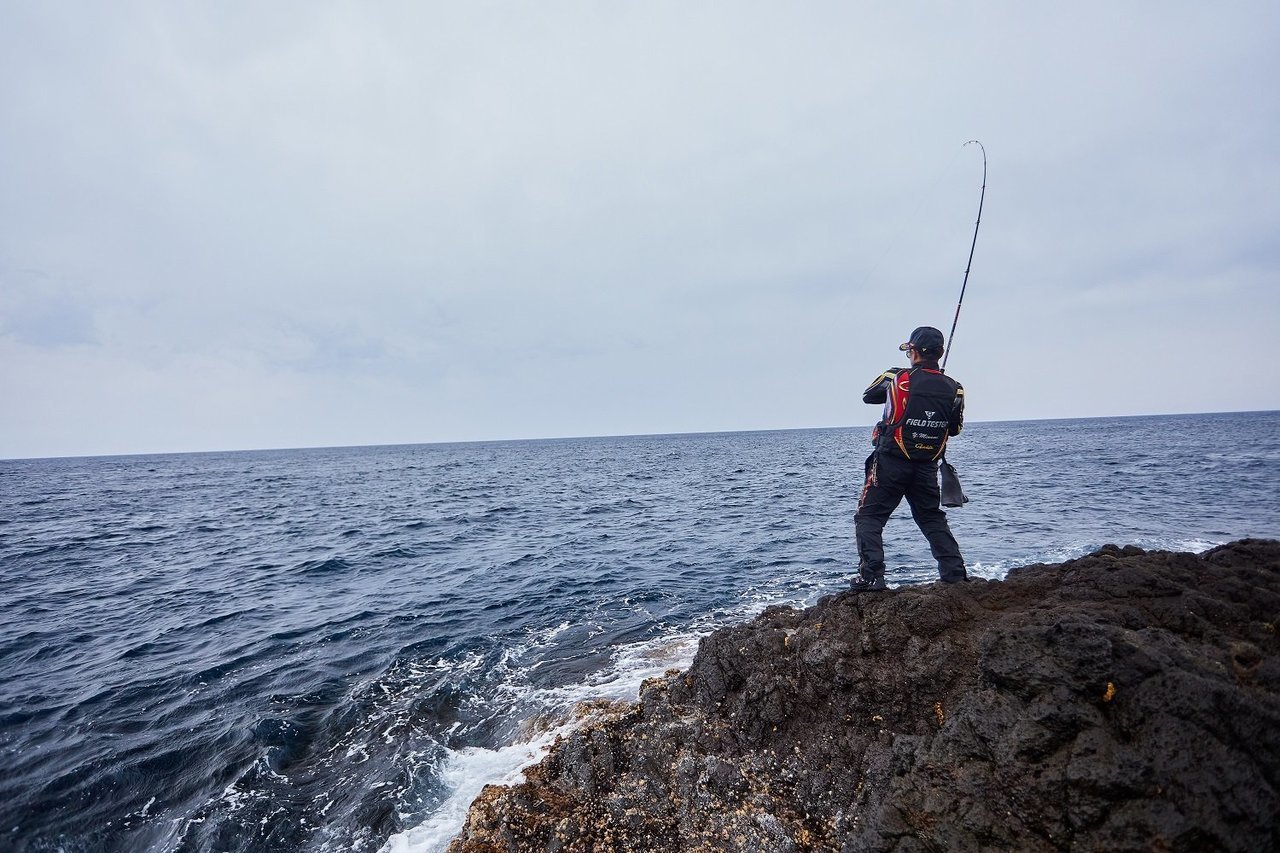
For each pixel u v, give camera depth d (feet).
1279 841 8.81
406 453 478.18
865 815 13.21
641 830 15.28
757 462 185.98
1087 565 17.30
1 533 85.20
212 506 117.29
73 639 38.04
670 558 53.11
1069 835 10.34
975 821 11.22
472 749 23.31
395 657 33.12
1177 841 9.20
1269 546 17.67
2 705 28.25
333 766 22.85
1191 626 13.64
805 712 16.84
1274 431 226.99
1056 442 213.87
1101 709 11.41
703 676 19.89
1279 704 10.41
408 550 63.62
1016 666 12.45
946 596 16.53
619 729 19.17
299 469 260.83
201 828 19.31
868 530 17.69
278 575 54.39
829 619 17.62
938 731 13.57
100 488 172.14
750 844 13.93
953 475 16.99
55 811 20.33
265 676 31.12
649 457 248.52
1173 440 195.00
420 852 17.51
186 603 46.01
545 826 15.74
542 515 86.22
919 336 16.29
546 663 31.22
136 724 26.21
